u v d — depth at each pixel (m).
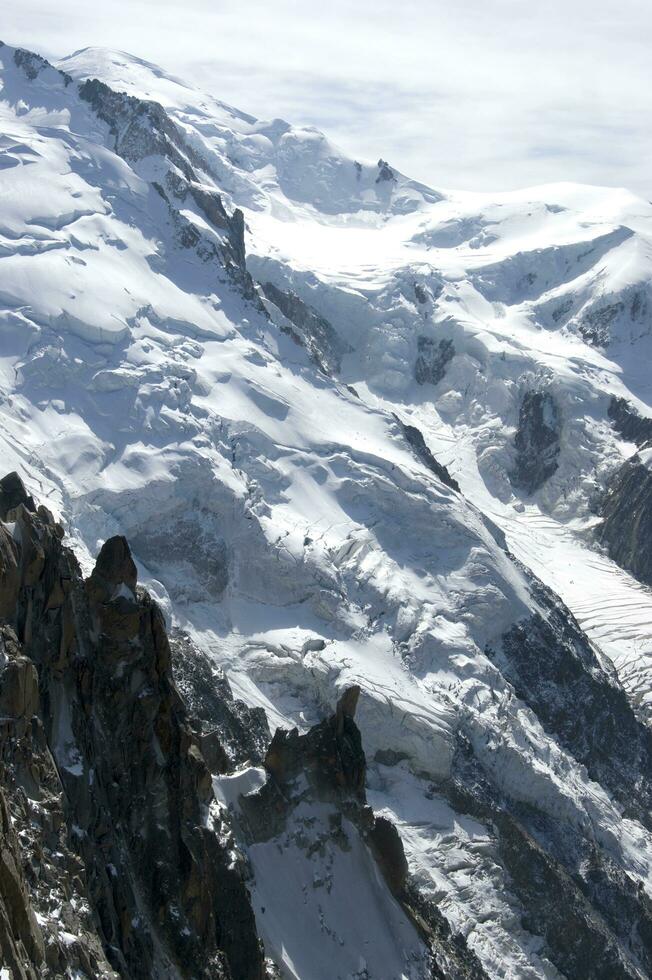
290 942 113.19
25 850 73.81
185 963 91.19
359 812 124.81
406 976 118.94
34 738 80.56
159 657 97.19
